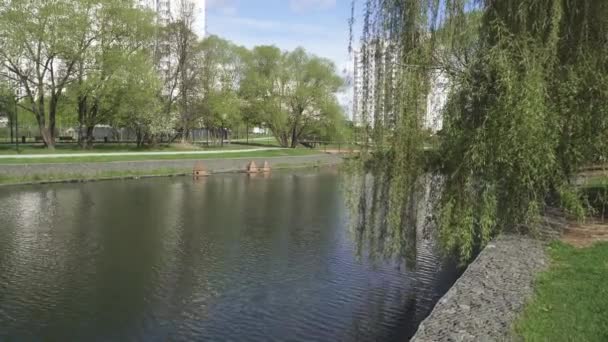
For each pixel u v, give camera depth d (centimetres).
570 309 646
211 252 1636
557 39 937
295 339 1021
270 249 1677
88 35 4212
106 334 1031
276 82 6109
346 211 2423
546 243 991
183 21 5231
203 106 5412
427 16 1029
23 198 2653
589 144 982
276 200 2778
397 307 1184
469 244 1003
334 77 6084
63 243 1725
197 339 1020
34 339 1006
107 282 1332
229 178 3956
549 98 953
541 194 1035
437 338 560
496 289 721
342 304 1205
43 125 4262
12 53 3812
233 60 6272
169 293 1259
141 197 2792
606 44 980
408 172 1036
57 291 1261
